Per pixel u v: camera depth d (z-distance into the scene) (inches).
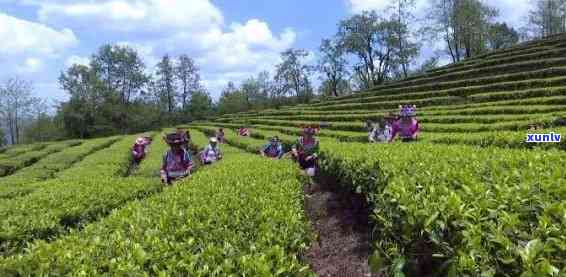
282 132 1487.5
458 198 183.2
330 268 330.6
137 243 187.8
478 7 2903.5
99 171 711.7
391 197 238.8
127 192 435.5
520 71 1752.0
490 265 139.6
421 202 205.9
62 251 185.8
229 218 233.0
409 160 340.8
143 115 3508.9
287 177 410.9
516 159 283.4
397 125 690.8
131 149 1206.3
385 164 327.6
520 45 2244.1
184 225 214.5
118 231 214.8
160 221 227.0
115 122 3410.4
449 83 1834.4
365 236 364.2
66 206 352.8
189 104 3863.2
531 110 1058.7
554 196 184.2
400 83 2226.9
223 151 997.2
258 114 2479.1
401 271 181.9
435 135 740.7
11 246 273.9
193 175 455.2
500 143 571.5
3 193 490.9
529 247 131.6
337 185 496.4
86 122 3292.3
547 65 1673.2
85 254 180.4
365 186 355.3
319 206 484.1
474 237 149.1
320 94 4315.9
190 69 3981.3
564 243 133.6
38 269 165.9
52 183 509.0
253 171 439.5
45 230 297.7
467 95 1636.3
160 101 3927.2
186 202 286.0
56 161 1006.4
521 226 155.3
